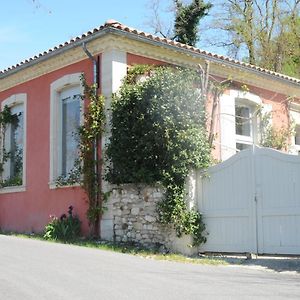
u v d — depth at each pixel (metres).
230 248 10.81
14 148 16.61
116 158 12.15
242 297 6.14
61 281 6.73
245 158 10.80
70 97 14.45
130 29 12.80
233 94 16.00
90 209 12.76
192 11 25.06
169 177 11.15
